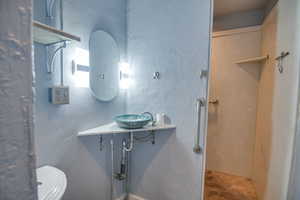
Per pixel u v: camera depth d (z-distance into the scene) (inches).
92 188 50.4
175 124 54.9
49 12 35.1
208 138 88.2
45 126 35.7
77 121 43.9
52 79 36.9
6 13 8.7
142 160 62.4
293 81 40.4
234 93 81.3
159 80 56.9
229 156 84.5
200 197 51.8
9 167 9.3
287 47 43.9
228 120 83.4
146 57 58.9
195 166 52.2
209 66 48.4
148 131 59.8
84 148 46.8
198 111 49.6
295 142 38.8
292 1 41.8
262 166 62.4
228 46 80.9
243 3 69.9
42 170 33.9
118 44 58.5
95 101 49.8
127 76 63.1
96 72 49.3
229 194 70.1
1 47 8.6
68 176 42.0
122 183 64.1
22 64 9.5
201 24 48.6
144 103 60.4
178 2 51.9
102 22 50.9
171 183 57.0
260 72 73.7
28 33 9.7
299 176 36.8
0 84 8.7
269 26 60.5
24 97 9.7
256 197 68.3
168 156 57.0
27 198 10.2
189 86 51.8
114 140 58.7
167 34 54.4
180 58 52.7
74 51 42.0
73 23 41.3
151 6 56.6
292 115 40.4
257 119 75.1
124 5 60.8
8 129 9.1
